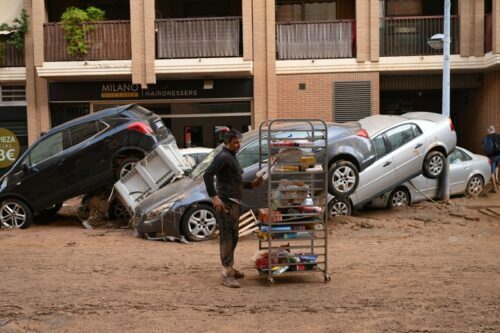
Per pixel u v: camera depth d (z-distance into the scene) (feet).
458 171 48.73
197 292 22.38
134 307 20.44
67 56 59.72
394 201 44.32
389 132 40.37
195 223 34.09
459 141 68.13
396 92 67.21
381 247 31.60
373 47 58.29
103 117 40.16
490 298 20.86
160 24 59.11
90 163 39.60
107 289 22.85
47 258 29.40
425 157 40.83
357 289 22.44
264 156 35.73
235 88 60.64
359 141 37.42
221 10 66.80
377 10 58.08
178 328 18.21
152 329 18.13
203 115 63.10
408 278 24.06
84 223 40.88
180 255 30.07
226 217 23.02
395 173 39.86
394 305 20.21
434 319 18.62
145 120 40.42
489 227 37.99
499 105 58.65
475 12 57.62
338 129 37.55
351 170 36.96
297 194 23.03
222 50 59.06
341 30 59.47
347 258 28.60
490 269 25.59
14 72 62.64
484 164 50.03
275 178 23.97
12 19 62.49
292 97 59.77
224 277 23.34
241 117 62.64
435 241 33.42
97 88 61.98
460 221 39.73
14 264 27.89
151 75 58.65
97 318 19.24
